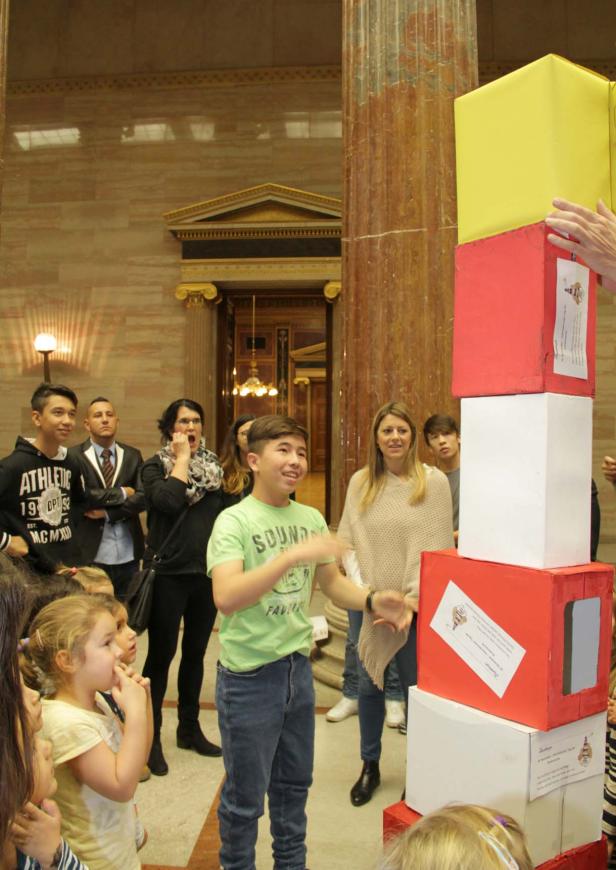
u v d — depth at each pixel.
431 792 1.59
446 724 1.55
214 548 1.98
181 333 10.91
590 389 1.49
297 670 2.08
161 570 3.28
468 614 1.53
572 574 1.40
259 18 11.07
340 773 3.22
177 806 2.90
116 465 4.31
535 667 1.40
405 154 3.89
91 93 11.19
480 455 1.54
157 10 11.18
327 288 10.44
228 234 10.52
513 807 1.40
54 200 11.17
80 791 1.63
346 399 4.04
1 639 1.02
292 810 2.13
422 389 3.82
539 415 1.41
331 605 4.82
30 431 11.02
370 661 2.86
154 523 3.36
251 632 1.98
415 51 3.91
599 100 1.44
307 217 10.32
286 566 1.79
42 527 3.14
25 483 3.10
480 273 1.52
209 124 11.04
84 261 11.10
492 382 1.50
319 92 10.94
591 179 1.42
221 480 3.42
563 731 1.43
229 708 2.00
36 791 1.20
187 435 3.47
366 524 2.96
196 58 11.09
